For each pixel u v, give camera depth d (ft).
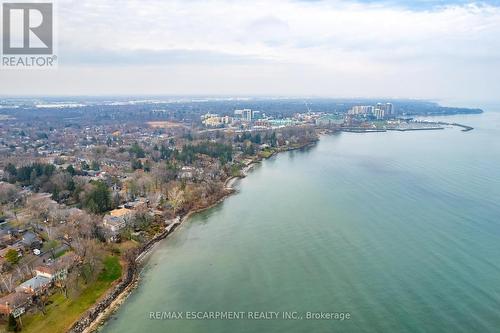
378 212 606.14
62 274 396.78
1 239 488.44
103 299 381.60
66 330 335.06
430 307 360.28
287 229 551.18
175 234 550.77
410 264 437.17
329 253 471.21
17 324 333.01
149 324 347.97
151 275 435.12
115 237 511.40
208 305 374.43
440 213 593.01
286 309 365.20
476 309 355.15
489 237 500.74
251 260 463.01
